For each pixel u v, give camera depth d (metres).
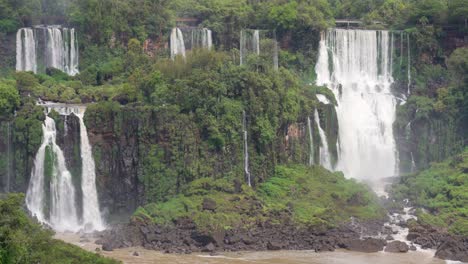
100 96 171.25
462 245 144.12
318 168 173.50
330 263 136.00
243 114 165.38
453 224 153.75
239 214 151.12
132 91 165.75
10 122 153.25
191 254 139.75
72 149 155.88
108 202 157.88
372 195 166.38
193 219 146.88
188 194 156.62
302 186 164.62
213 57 171.50
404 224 156.38
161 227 146.38
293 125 174.25
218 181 160.25
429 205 164.00
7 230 96.62
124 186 158.38
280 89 170.50
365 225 154.38
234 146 164.00
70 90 170.38
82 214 156.00
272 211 153.12
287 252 142.12
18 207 103.69
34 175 152.88
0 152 152.88
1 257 94.19
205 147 162.25
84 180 156.38
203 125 162.12
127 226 147.00
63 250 106.44
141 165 157.62
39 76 173.12
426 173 177.12
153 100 162.38
